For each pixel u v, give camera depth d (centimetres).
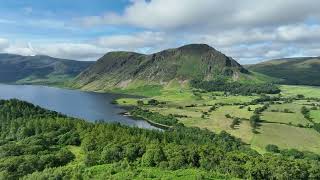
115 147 15112
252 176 14250
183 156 14425
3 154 15500
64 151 15850
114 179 11688
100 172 12662
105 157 14500
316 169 15888
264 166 14650
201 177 12244
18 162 13850
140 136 18525
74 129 19962
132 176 12050
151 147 14925
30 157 14388
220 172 14138
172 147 15550
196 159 14700
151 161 14038
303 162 16862
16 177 13100
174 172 12719
